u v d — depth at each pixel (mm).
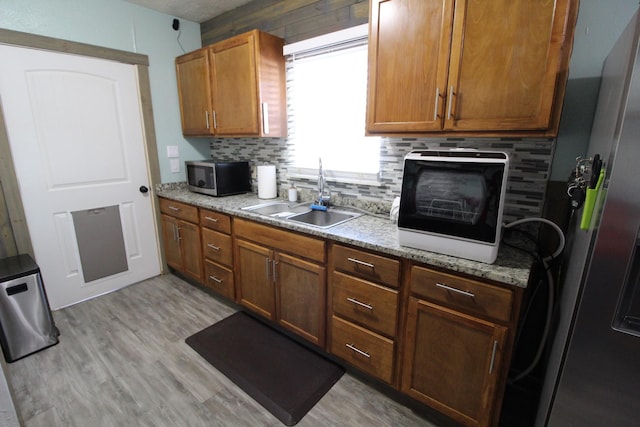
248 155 2918
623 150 766
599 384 915
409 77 1527
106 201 2645
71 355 1968
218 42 2633
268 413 1579
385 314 1529
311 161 2424
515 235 1598
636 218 778
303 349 2045
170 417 1543
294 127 2477
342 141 2209
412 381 1515
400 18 1504
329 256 1727
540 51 1207
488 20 1288
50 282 2422
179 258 2871
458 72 1385
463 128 1420
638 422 893
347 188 2256
